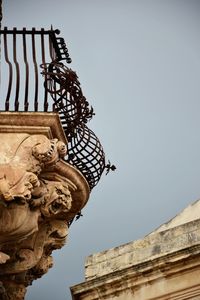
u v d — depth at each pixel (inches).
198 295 737.0
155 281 751.7
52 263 512.1
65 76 490.9
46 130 466.9
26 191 452.8
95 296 770.2
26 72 479.2
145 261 756.0
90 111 506.9
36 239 494.9
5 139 462.9
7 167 455.2
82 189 494.3
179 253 746.2
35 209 470.6
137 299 753.6
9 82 477.4
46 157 461.7
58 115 468.1
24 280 505.4
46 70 488.4
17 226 459.8
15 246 482.0
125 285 760.3
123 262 776.3
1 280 497.4
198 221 756.0
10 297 502.6
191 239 749.9
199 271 741.9
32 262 490.9
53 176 478.9
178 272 746.2
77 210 503.8
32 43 491.2
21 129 465.1
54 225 499.8
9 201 454.6
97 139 506.9
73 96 497.0
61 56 514.9
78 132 503.8
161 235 767.1
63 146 468.4
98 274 784.9
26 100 473.4
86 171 507.5
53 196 473.1
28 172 456.4
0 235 464.4
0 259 460.8
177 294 742.5
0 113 462.0
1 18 524.1
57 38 506.6
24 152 460.4
